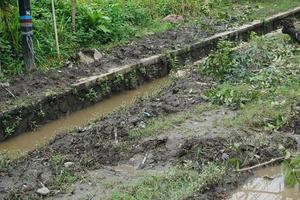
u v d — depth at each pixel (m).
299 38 11.60
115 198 6.26
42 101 9.16
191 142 7.30
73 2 11.69
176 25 13.69
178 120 8.15
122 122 8.21
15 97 9.20
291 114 8.12
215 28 13.34
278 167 6.99
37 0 12.06
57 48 10.90
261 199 6.42
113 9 13.10
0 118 8.59
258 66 10.09
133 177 6.77
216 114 8.38
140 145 7.47
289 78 9.43
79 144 7.61
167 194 6.29
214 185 6.50
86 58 10.90
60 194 6.45
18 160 7.34
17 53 10.49
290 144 7.37
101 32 12.11
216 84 9.63
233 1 16.48
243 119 8.04
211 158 7.00
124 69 10.56
